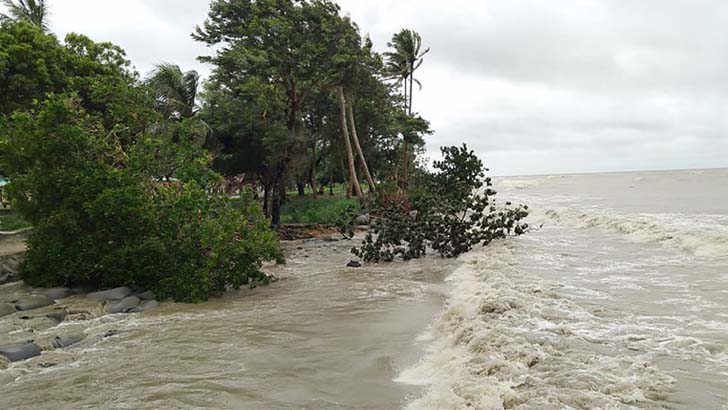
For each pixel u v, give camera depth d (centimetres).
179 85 2333
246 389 555
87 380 603
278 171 2547
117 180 1158
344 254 1758
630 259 1287
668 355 571
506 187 7606
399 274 1321
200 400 527
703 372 516
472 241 1645
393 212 1856
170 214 1138
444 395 500
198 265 1125
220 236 1103
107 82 1494
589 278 1054
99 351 724
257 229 1236
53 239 1141
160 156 1291
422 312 890
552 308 791
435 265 1438
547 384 490
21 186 1137
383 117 3553
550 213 2661
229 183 3112
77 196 1117
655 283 984
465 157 2470
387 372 600
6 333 807
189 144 1384
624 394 459
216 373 614
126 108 1394
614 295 888
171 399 533
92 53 2030
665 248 1433
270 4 2419
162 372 625
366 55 2705
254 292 1157
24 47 1688
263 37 2366
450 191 2242
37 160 1152
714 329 670
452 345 678
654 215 2247
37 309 967
